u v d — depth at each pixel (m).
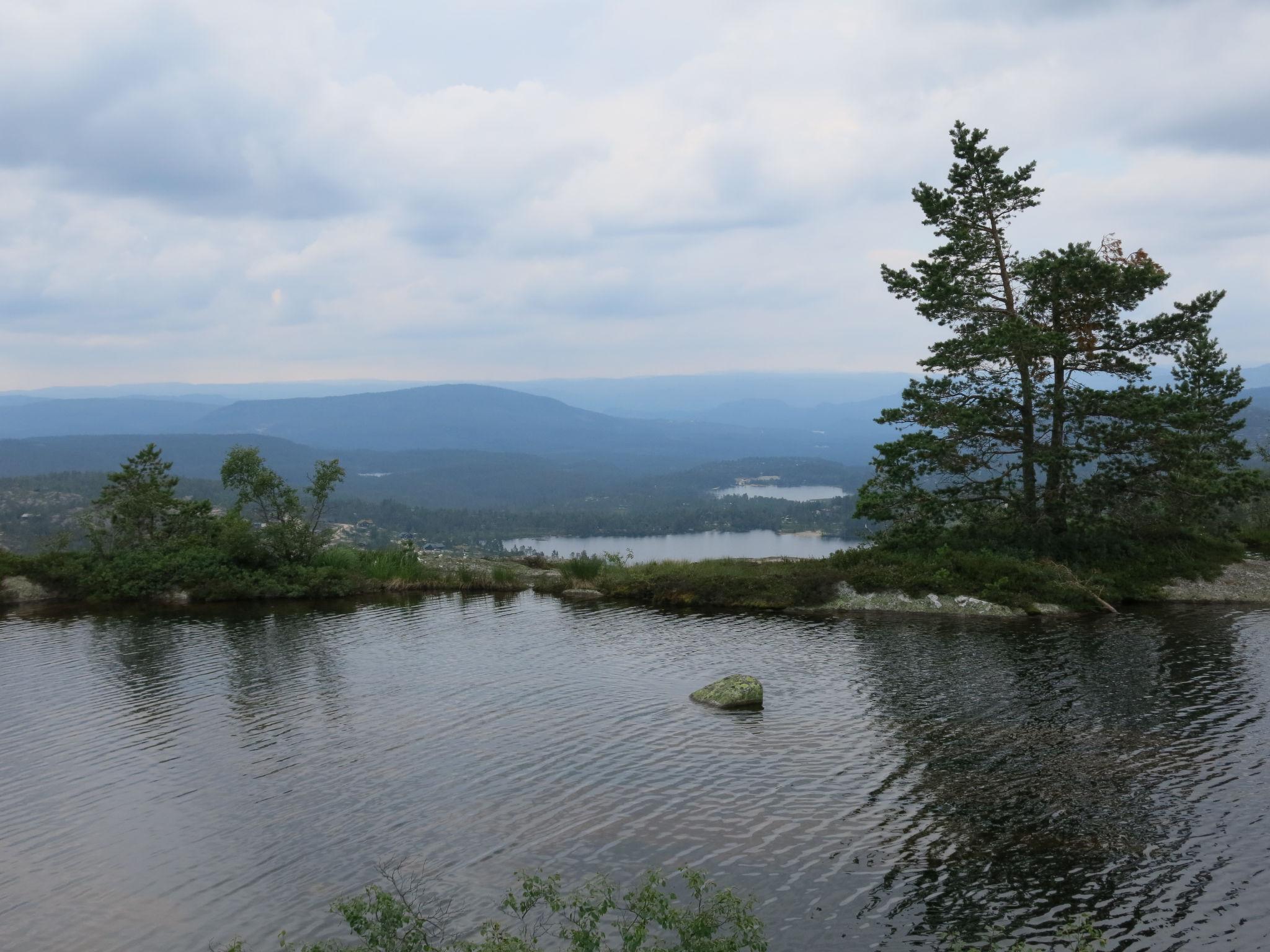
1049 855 12.93
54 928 11.70
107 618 34.97
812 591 35.06
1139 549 35.97
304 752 18.38
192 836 14.44
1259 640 26.31
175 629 32.28
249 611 36.25
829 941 10.84
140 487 44.78
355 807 15.46
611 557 45.34
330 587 40.28
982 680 22.72
